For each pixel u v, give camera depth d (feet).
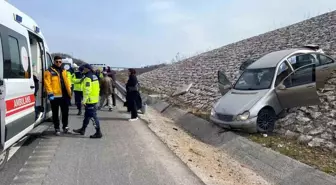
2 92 17.15
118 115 43.60
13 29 20.07
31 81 22.71
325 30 62.75
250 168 25.62
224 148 30.99
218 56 94.58
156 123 39.04
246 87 35.55
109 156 23.50
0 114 17.02
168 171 21.07
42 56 27.81
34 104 23.41
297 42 63.98
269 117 32.40
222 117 33.24
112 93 50.37
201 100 52.70
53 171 19.76
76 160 22.16
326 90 35.27
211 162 25.54
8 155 20.80
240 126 31.60
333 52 45.21
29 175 18.94
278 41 74.64
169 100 61.05
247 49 83.30
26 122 21.44
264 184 22.24
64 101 29.01
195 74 80.84
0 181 17.85
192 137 36.27
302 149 26.63
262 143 28.71
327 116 30.30
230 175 23.06
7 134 17.95
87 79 28.91
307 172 22.08
